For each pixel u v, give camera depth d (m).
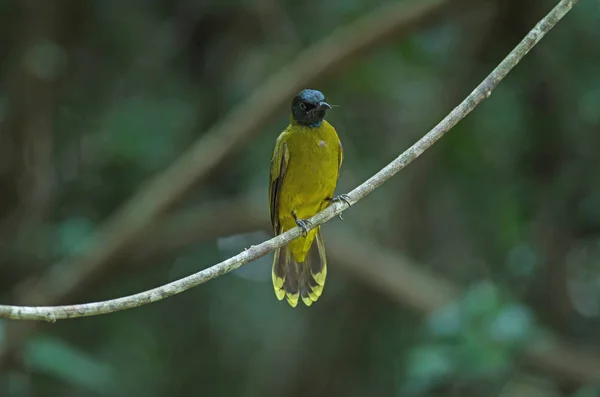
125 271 14.21
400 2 14.49
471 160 14.69
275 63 15.22
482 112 14.41
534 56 14.00
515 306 11.74
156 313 15.73
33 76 14.05
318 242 8.73
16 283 14.85
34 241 14.27
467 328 11.58
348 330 15.73
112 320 15.24
